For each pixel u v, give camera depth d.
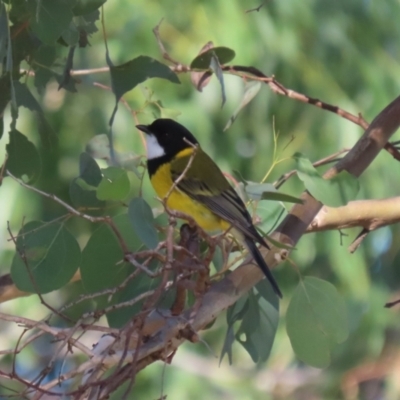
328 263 16.80
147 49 14.68
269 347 8.35
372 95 16.14
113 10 14.89
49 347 16.30
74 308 15.00
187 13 14.98
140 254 6.27
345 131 15.73
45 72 8.70
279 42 15.46
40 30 7.09
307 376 17.44
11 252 14.54
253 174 15.73
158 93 14.88
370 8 16.94
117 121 14.87
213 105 15.16
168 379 15.95
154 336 6.80
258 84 9.52
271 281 7.80
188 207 9.43
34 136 14.03
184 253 6.61
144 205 6.68
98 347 6.92
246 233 8.23
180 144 9.92
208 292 7.62
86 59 15.20
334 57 16.20
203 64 9.45
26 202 14.72
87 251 7.66
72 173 15.11
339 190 7.93
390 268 17.88
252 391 16.59
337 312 7.92
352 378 17.12
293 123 15.84
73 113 15.45
